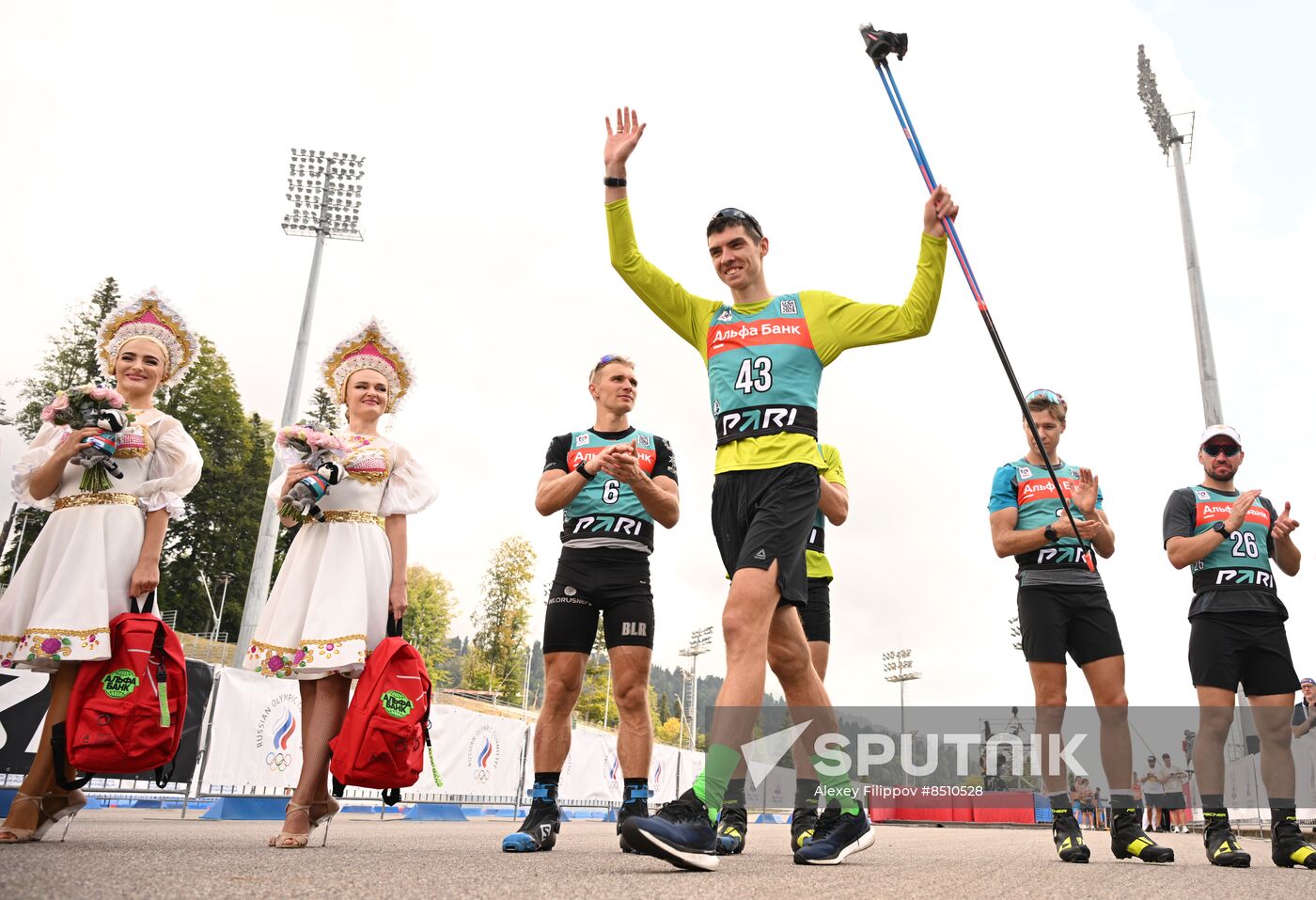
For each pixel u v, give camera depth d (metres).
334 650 3.63
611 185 3.56
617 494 4.33
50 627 3.18
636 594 4.23
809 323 3.28
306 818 3.63
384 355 4.39
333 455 3.89
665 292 3.57
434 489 4.14
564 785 11.66
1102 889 2.63
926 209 3.14
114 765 3.16
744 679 2.75
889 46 3.39
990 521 4.91
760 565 2.88
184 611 50.91
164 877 2.10
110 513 3.42
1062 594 4.58
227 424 53.41
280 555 55.09
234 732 7.69
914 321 3.11
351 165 24.72
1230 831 4.28
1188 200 17.36
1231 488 4.95
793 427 3.11
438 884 2.18
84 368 44.69
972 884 2.63
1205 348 16.48
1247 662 4.59
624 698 4.14
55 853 2.70
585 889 2.16
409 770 3.53
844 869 3.06
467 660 65.94
